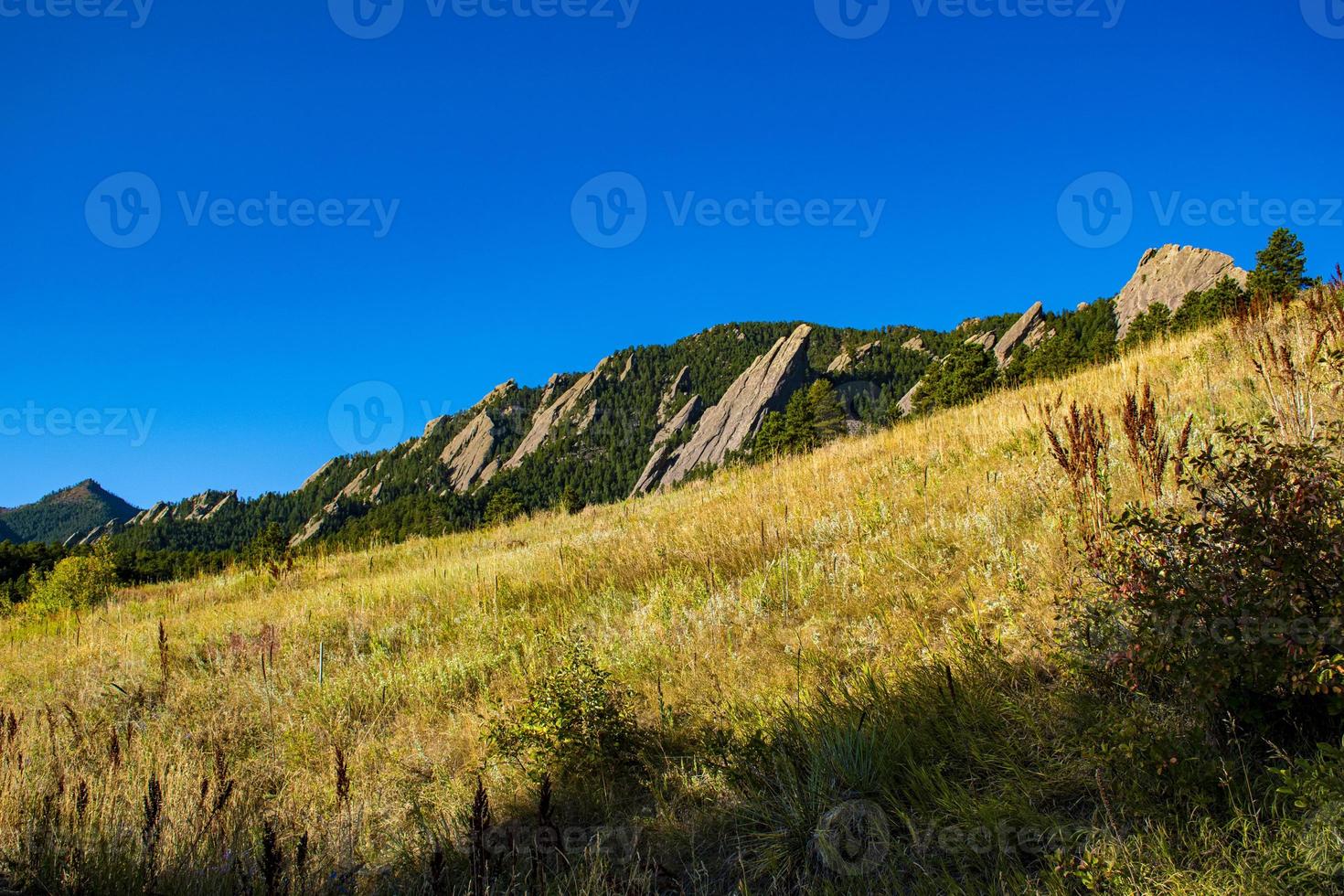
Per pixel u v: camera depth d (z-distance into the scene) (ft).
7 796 12.98
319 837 12.27
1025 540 17.76
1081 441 15.93
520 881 10.63
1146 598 9.55
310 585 45.60
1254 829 7.81
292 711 21.11
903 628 16.12
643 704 16.35
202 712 21.99
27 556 112.06
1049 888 7.98
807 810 10.57
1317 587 8.55
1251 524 9.02
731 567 25.30
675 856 11.01
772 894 9.70
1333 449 13.50
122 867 10.90
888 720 12.25
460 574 35.73
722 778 12.39
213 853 11.32
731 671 16.84
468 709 19.16
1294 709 8.92
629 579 27.76
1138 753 8.82
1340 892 6.78
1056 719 10.93
